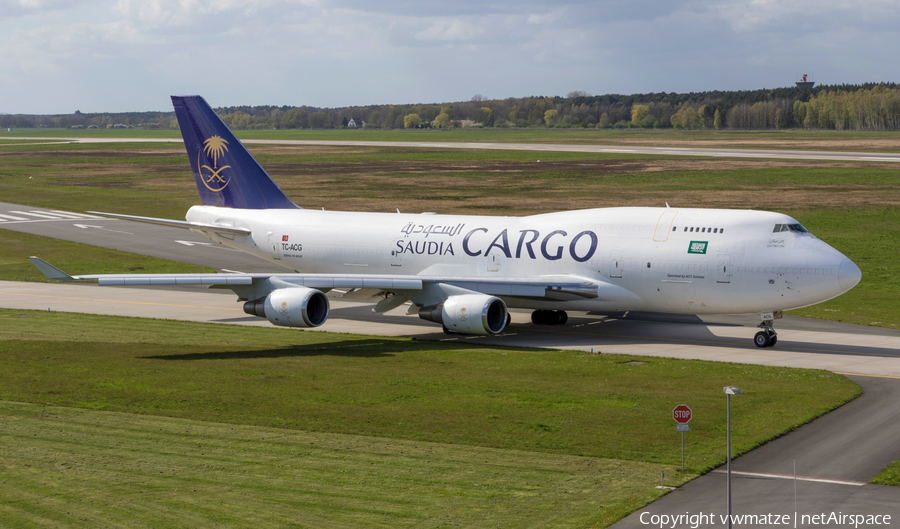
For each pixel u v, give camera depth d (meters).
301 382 60.91
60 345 73.44
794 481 40.91
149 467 42.50
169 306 97.88
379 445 46.50
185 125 102.12
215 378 61.91
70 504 37.41
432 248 88.19
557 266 81.94
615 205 193.88
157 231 163.38
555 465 43.19
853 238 149.50
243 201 101.44
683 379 62.03
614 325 86.94
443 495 38.84
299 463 43.28
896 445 46.44
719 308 75.88
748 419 51.41
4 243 145.50
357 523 35.50
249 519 35.88
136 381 60.88
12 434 47.97
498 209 190.00
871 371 65.50
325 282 75.94
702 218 77.38
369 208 193.38
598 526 35.44
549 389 58.97
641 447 46.12
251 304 76.44
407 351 73.19
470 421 51.12
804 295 71.88
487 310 75.38
